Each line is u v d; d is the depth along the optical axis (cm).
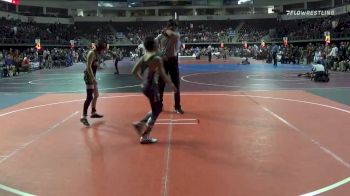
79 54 4969
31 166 601
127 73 2794
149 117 751
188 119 956
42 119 990
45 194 488
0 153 676
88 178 543
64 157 646
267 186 503
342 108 1109
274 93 1483
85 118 891
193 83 1944
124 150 684
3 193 493
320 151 660
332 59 2870
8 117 1027
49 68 3603
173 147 699
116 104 1227
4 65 2634
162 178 537
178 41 1004
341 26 4656
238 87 1734
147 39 736
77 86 1891
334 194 472
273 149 677
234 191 487
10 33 4772
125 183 520
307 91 1541
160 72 730
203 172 560
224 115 1008
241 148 686
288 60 4072
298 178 531
